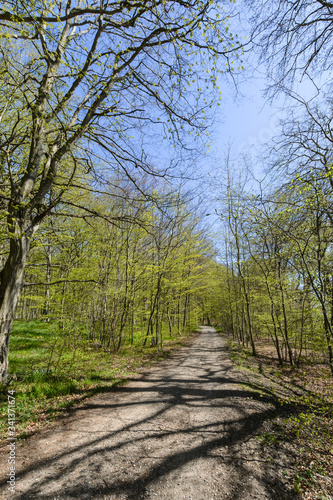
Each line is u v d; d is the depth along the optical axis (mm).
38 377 5965
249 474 3037
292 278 9203
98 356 9344
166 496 2609
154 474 2969
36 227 5988
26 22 4234
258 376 7750
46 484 2689
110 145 6695
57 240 9625
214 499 2584
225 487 2785
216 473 3027
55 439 3646
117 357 9961
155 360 10180
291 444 3805
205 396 5762
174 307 15914
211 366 9148
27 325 14461
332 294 5664
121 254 11781
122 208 10938
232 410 4918
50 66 5719
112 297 11648
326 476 3104
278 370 9414
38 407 4641
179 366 9117
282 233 5461
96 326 11336
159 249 12586
